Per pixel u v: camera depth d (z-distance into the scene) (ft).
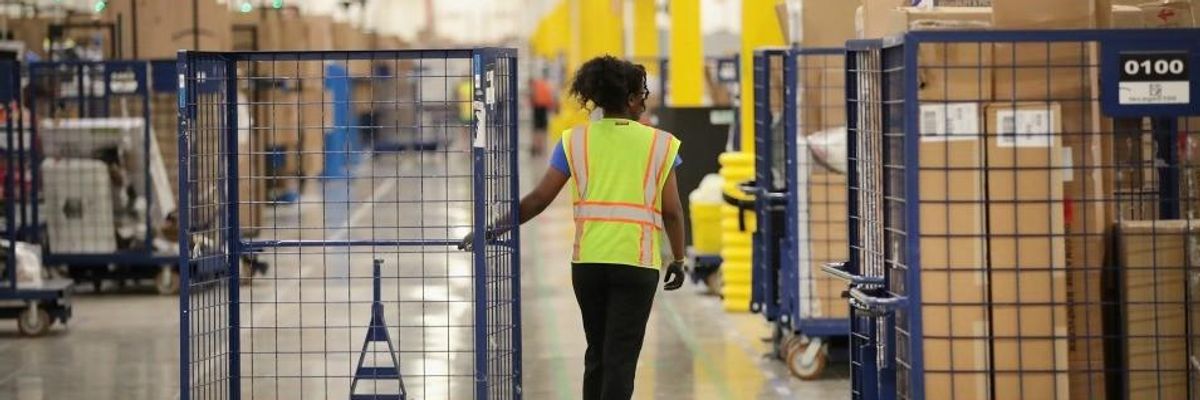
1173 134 30.60
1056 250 28.71
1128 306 29.35
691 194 74.90
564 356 53.11
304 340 56.75
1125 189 30.71
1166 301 29.35
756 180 53.26
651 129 34.76
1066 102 29.25
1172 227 29.27
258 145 80.38
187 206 35.37
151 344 56.80
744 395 45.50
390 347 36.17
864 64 32.94
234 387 37.52
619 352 34.01
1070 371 29.60
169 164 76.59
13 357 54.08
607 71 34.91
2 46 68.44
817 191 48.06
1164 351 29.43
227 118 37.01
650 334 57.82
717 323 60.59
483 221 34.06
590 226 34.32
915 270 28.32
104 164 69.56
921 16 32.19
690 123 79.97
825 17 49.57
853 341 33.47
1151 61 27.96
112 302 69.15
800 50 47.73
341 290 72.23
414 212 116.37
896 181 29.68
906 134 27.99
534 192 35.50
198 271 37.22
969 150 28.50
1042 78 28.94
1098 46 28.84
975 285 28.78
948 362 29.01
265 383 46.78
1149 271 29.35
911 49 27.81
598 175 34.37
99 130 69.15
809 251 47.98
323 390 45.70
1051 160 28.50
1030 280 28.78
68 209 69.51
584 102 35.19
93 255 69.92
